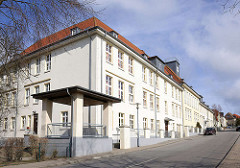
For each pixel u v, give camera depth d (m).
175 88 42.31
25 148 13.74
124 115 24.06
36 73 26.30
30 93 26.44
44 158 13.30
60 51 23.81
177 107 42.38
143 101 28.83
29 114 26.02
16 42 9.34
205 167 9.95
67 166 11.27
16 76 11.58
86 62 21.41
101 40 21.61
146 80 30.00
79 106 14.60
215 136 36.34
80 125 14.58
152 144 24.25
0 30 9.16
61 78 23.16
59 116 22.36
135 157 14.11
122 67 24.88
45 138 13.96
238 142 22.81
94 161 12.77
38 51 10.28
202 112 67.06
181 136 35.75
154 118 31.03
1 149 13.47
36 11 8.70
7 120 28.23
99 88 20.52
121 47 24.36
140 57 27.89
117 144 20.11
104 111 17.62
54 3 8.57
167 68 46.81
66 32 9.62
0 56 9.81
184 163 11.14
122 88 24.50
